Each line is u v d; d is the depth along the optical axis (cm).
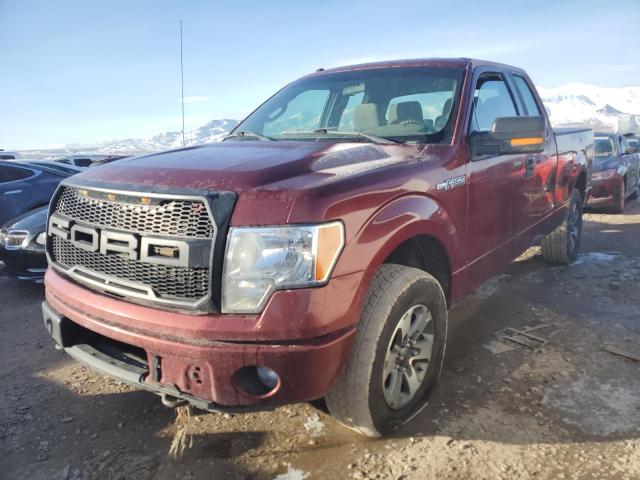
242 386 210
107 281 235
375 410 244
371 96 359
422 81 353
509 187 372
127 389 326
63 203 269
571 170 527
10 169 768
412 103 341
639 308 440
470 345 375
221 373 206
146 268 221
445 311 288
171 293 216
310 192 213
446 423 277
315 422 283
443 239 287
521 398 301
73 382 338
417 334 271
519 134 310
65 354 385
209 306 205
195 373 209
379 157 278
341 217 217
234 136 359
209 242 206
